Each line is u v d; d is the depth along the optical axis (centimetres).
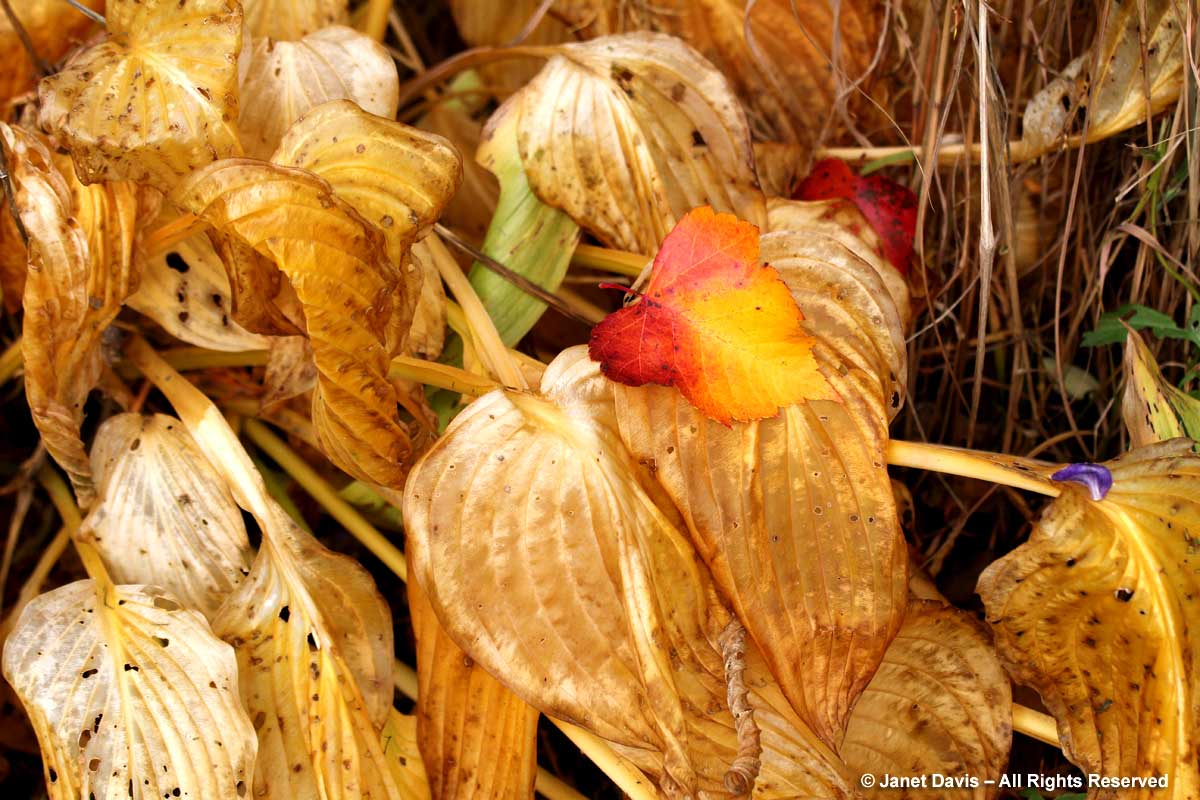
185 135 77
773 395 77
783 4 93
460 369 83
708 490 77
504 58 91
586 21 95
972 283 86
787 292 76
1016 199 90
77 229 78
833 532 77
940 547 91
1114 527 78
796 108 96
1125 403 84
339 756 78
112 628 78
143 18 79
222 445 82
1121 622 78
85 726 77
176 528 82
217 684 77
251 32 89
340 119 78
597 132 85
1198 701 78
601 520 77
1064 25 91
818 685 77
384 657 79
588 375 79
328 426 78
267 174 73
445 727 79
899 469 94
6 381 88
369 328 76
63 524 91
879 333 78
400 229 77
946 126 93
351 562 80
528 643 76
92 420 92
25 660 78
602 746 78
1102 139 88
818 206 86
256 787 78
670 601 77
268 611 80
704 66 86
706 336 77
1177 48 85
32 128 84
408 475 78
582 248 88
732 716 77
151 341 89
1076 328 91
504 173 86
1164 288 89
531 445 77
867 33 94
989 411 95
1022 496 92
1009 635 79
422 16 107
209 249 84
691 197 85
